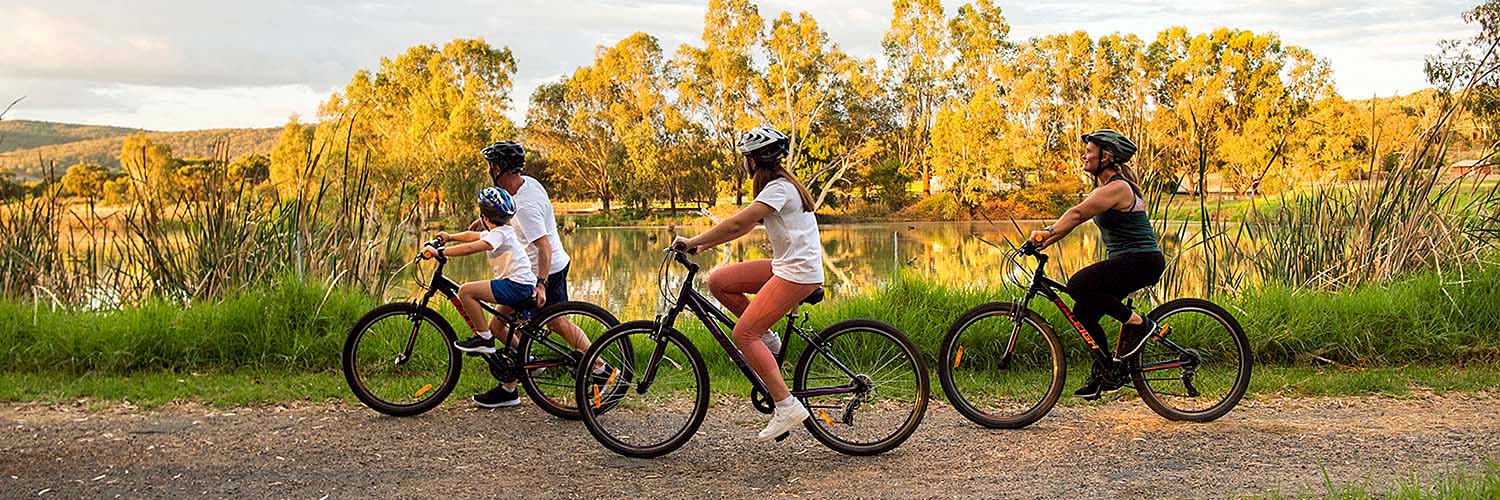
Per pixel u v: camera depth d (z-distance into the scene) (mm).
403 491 4711
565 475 4984
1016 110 65750
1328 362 7656
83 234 9594
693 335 7680
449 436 5664
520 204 6082
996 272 15891
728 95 67125
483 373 7043
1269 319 7855
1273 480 4844
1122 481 4848
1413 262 8969
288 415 6090
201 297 8625
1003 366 6156
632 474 5012
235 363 7418
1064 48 66000
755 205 4957
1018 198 59594
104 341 7355
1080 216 5738
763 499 4641
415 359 6363
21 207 9508
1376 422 5922
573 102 74062
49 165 9656
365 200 9250
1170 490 4707
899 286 8391
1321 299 8164
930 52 71375
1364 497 4383
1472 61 12734
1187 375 5973
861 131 67625
